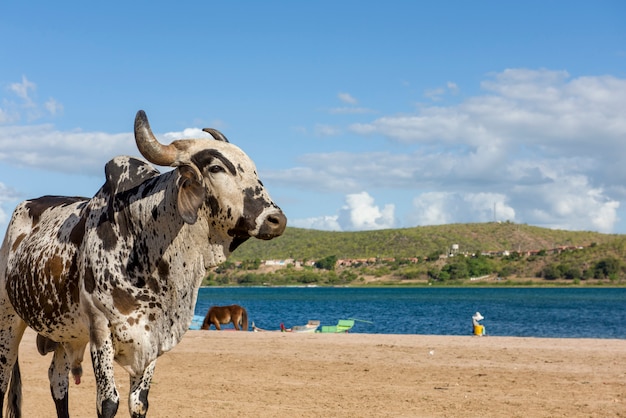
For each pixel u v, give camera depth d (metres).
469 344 18.19
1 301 8.45
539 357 15.70
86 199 8.51
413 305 100.50
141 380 7.05
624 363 14.78
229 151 6.66
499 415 9.91
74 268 7.33
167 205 6.88
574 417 9.76
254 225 6.54
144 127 6.45
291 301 120.62
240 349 17.14
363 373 13.67
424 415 9.92
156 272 6.94
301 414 9.96
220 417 9.78
